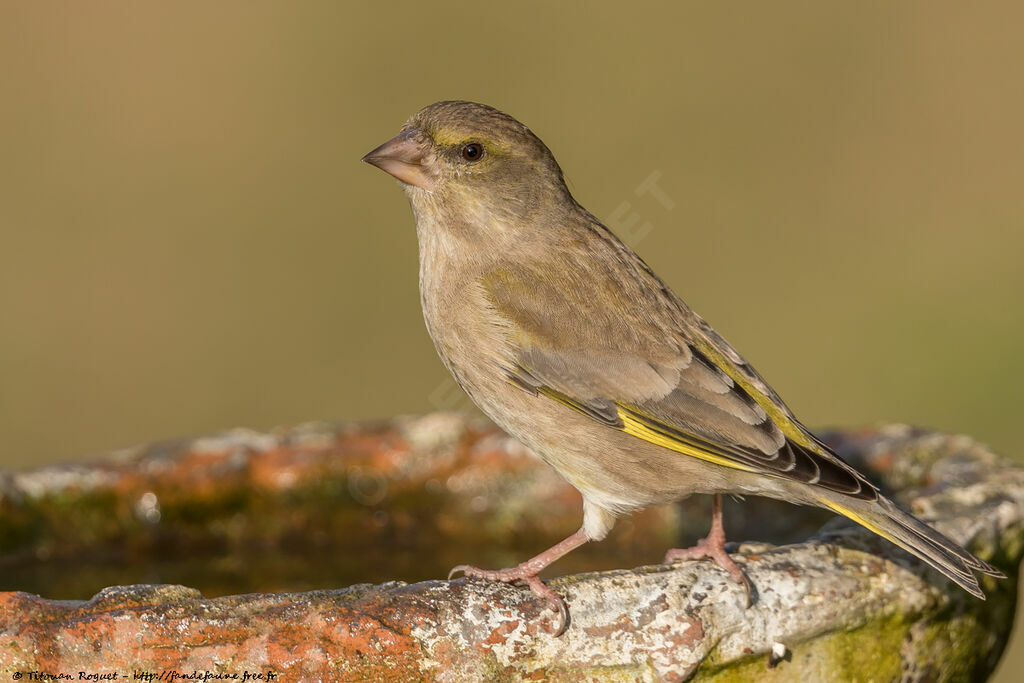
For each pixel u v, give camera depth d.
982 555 7.15
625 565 8.95
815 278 15.80
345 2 17.67
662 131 16.50
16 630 5.78
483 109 8.12
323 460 9.12
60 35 17.55
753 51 17.62
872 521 6.73
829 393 14.78
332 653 5.81
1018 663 12.18
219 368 14.91
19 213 16.06
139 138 16.89
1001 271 15.88
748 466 7.14
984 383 14.85
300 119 16.84
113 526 8.73
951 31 17.77
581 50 17.41
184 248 15.94
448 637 5.95
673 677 6.17
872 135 17.03
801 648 6.43
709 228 16.11
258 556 8.98
